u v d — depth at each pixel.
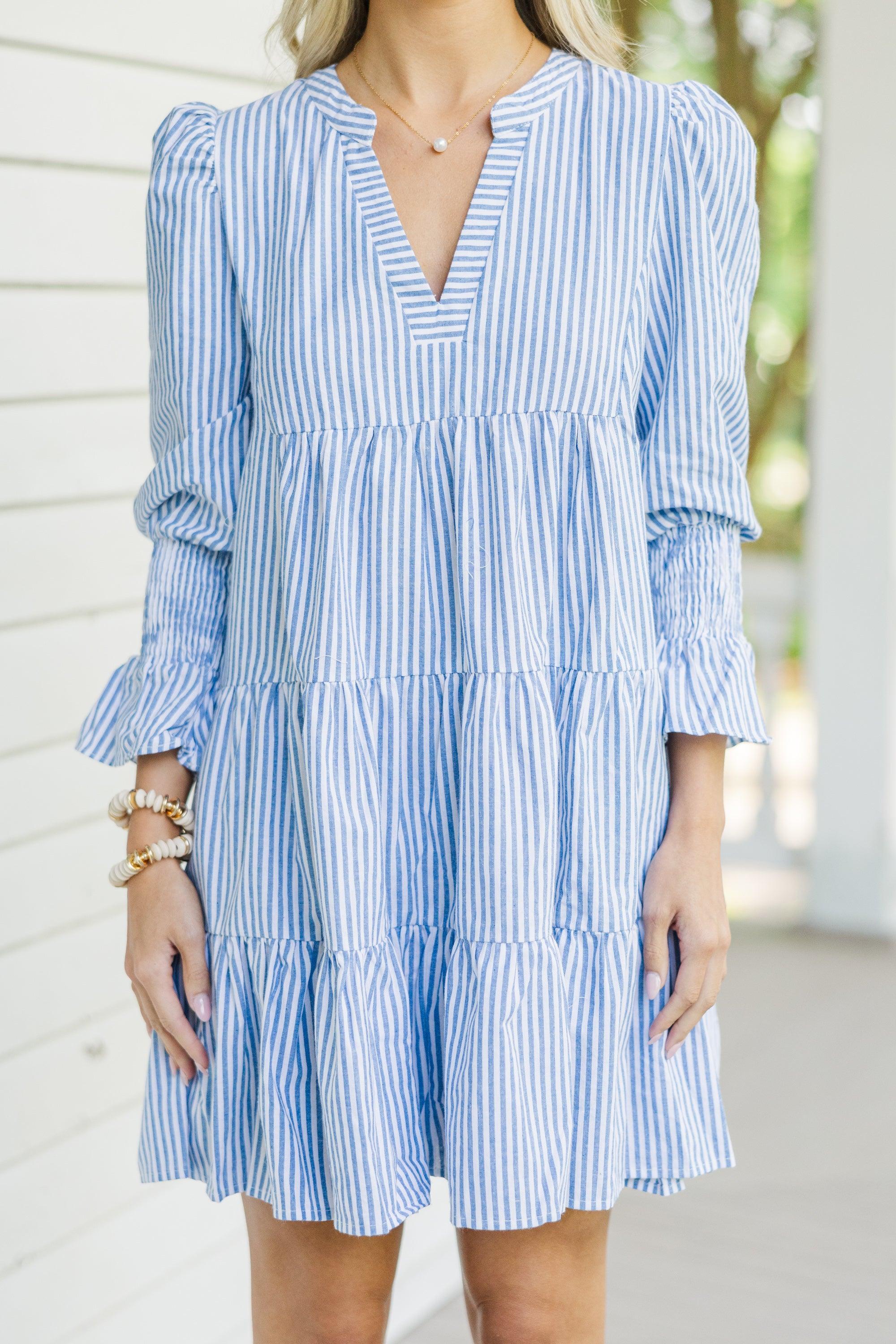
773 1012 3.74
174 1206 2.14
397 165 1.25
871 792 4.31
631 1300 2.42
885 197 3.96
